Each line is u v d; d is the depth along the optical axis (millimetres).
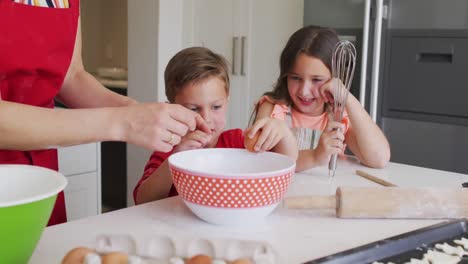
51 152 1012
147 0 2662
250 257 558
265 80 2674
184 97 1144
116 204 3188
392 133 2246
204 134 949
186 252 564
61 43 983
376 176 1095
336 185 1012
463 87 2025
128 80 2805
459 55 2025
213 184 723
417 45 2129
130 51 2770
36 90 971
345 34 2281
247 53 2732
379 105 2258
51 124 708
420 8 2109
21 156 938
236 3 2734
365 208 793
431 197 804
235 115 2834
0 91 921
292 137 1000
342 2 2285
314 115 1444
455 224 742
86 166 1748
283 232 744
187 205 783
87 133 725
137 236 609
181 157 840
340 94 1184
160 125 743
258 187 726
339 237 730
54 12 957
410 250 681
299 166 1122
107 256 538
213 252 560
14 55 906
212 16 2846
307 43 1346
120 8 3783
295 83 1399
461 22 2010
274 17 2604
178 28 2730
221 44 2828
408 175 1116
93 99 1101
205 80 1130
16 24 904
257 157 884
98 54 3977
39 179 639
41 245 679
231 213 738
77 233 725
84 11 3840
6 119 691
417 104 2158
